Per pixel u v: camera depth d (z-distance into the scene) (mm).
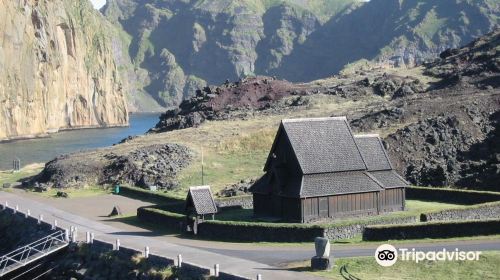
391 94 163625
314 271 52062
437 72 173375
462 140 111312
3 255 73812
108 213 89500
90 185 116000
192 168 116625
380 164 83125
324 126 79375
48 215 87625
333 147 78062
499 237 62125
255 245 65188
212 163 119312
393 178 82562
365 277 49750
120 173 116562
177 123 164875
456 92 142750
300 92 178750
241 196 92375
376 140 85688
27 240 80438
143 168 116188
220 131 142500
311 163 75188
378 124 125625
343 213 75875
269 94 180875
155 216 80625
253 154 124312
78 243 68688
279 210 76438
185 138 138875
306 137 77188
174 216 76938
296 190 73625
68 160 126438
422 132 113562
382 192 80500
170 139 139250
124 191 108938
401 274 50312
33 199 104125
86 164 121750
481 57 171000
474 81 148750
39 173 130125
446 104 128125
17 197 106562
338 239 66500
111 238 69938
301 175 74438
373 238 64625
